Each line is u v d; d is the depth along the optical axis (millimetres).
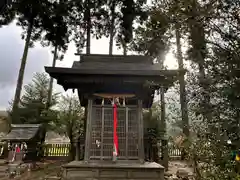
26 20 20344
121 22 21281
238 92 2125
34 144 13766
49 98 18922
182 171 8109
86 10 20812
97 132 7434
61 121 14555
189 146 4109
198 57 2912
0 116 22812
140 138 7398
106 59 9266
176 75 3729
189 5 2812
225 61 2389
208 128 2953
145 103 9531
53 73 7145
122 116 7629
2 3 3031
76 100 15445
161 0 3326
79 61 9109
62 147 16484
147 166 6719
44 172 10680
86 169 6699
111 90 7840
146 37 4430
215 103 2607
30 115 17422
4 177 9773
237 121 2293
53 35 21547
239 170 2783
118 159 7176
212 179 3238
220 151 2988
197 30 2850
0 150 16938
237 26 2543
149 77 7223
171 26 3350
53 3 20062
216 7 2643
